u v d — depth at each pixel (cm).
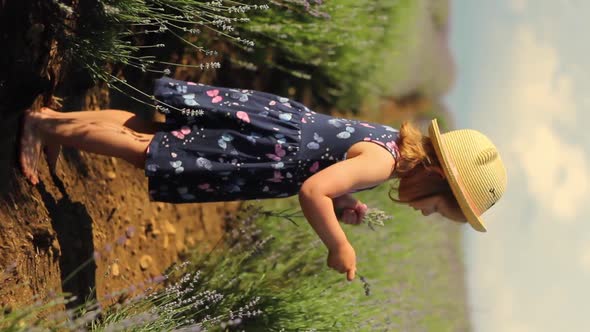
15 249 236
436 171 246
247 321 290
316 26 341
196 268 301
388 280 379
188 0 259
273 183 241
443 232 518
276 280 310
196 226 319
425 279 431
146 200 298
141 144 239
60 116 242
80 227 262
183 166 235
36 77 237
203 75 324
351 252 233
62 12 242
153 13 255
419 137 247
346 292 329
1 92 234
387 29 468
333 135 242
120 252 281
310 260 326
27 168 239
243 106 240
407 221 434
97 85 276
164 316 255
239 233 325
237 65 340
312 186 231
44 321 229
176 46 297
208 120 239
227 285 288
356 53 418
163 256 300
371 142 241
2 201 235
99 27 247
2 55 232
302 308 304
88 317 227
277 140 239
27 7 235
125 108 289
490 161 250
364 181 236
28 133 239
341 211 259
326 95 419
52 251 248
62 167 261
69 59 252
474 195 248
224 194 241
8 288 233
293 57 364
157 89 241
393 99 529
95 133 239
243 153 238
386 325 333
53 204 253
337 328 308
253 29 310
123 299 275
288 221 340
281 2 321
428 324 412
